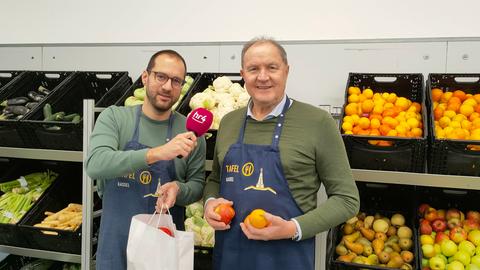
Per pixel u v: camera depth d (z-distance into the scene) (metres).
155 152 1.36
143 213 1.58
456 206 2.04
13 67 2.83
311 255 1.42
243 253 1.41
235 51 2.43
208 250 1.91
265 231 1.28
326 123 1.40
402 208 2.10
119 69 2.63
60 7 2.75
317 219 1.32
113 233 1.57
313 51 2.29
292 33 2.36
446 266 1.72
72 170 2.52
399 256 1.75
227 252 1.43
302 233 1.30
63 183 2.39
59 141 2.05
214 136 1.91
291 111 1.44
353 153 1.71
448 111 1.79
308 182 1.39
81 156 2.03
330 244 1.91
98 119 1.62
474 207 2.02
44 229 2.00
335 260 1.74
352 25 2.27
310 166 1.39
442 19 2.15
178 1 2.54
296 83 2.33
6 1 2.84
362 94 1.96
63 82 2.32
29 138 2.10
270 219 1.27
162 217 1.42
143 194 1.58
